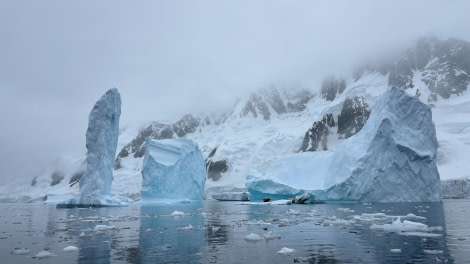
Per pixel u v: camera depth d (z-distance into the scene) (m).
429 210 33.97
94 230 21.06
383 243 15.04
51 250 14.64
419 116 50.00
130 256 13.08
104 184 48.97
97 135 49.22
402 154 48.25
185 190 63.06
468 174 87.94
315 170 62.69
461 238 16.16
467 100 129.38
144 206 52.72
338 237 16.95
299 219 26.58
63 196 103.00
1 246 15.96
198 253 13.45
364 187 48.69
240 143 161.00
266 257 12.55
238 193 97.88
